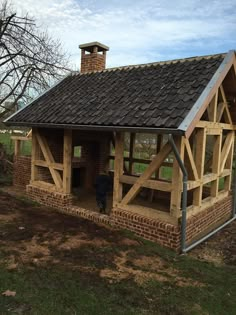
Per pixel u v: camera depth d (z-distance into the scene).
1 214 8.28
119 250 6.35
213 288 5.08
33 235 6.88
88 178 12.05
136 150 19.25
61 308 4.18
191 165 6.86
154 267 5.71
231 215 9.53
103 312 4.16
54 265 5.45
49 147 10.04
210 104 7.66
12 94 15.12
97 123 7.00
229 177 9.73
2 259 5.52
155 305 4.43
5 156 15.68
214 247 7.14
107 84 9.01
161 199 10.37
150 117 6.25
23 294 4.44
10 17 13.67
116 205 7.81
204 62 7.41
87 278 5.07
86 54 11.53
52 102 9.53
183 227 6.50
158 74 8.02
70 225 7.73
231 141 9.41
